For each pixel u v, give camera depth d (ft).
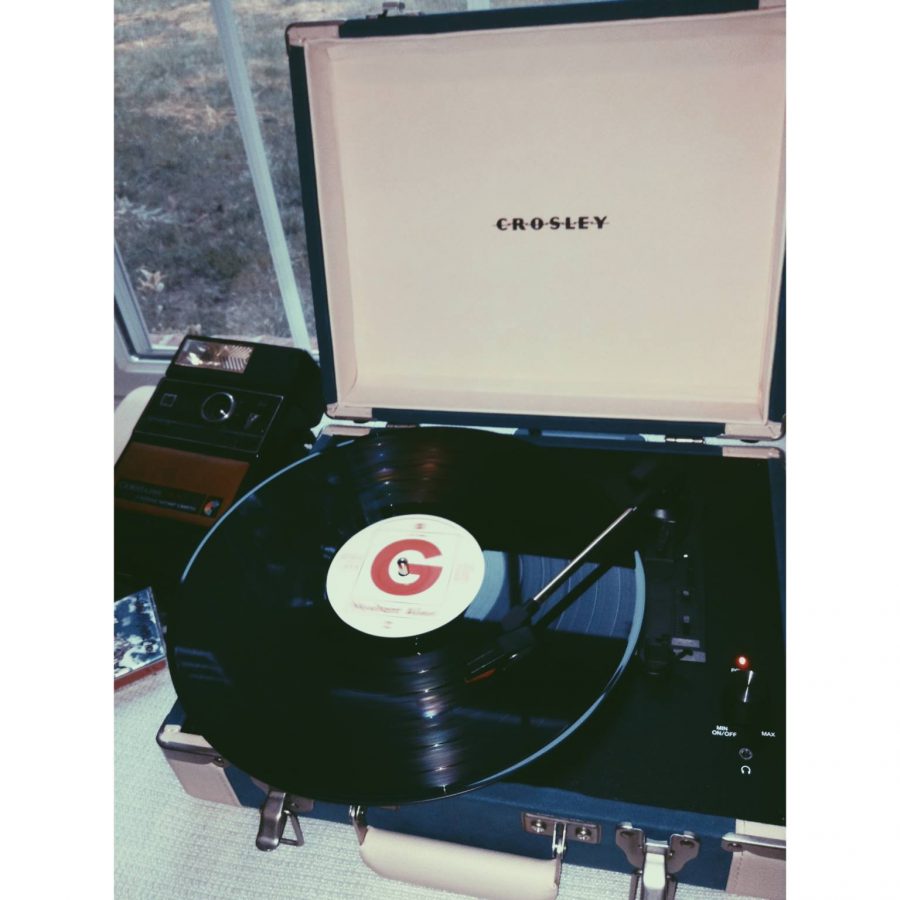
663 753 2.45
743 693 2.47
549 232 3.15
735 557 2.96
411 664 2.69
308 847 2.83
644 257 3.13
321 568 3.02
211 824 2.91
